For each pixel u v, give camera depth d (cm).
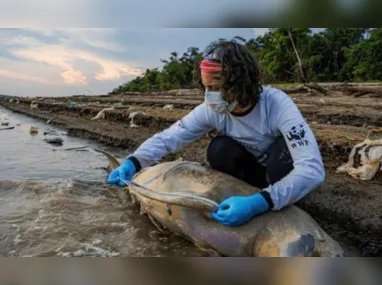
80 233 132
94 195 171
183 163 130
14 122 523
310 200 142
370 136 207
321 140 201
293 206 110
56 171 221
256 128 115
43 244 124
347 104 371
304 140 104
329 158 189
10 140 343
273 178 117
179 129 133
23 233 131
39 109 731
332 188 150
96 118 453
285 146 113
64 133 379
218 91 108
